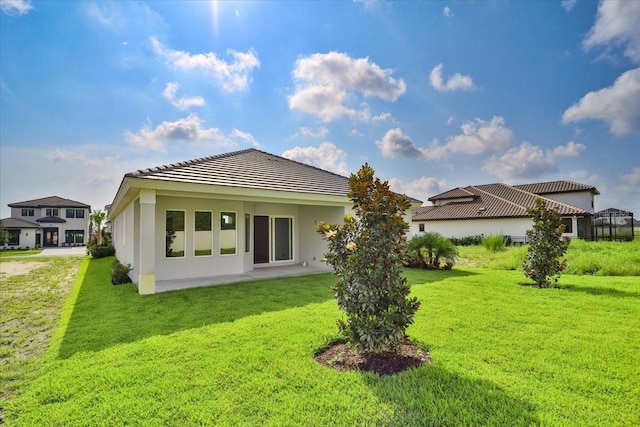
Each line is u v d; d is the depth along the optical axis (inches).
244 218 507.5
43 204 1967.3
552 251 377.1
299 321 245.3
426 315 257.3
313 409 128.9
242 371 162.7
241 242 498.9
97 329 234.4
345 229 186.1
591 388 142.6
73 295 371.2
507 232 1098.7
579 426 115.3
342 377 154.8
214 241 475.2
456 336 209.0
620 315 257.6
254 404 132.9
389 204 177.2
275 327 231.1
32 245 1797.5
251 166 514.3
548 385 145.4
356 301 174.6
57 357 185.0
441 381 149.1
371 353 182.9
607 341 199.9
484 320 243.8
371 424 118.4
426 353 185.2
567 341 200.1
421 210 1427.2
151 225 347.3
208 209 471.8
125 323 247.8
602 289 359.9
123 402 135.7
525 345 193.6
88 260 865.5
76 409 132.1
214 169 437.4
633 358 175.0
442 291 353.1
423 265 562.9
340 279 181.9
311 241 591.2
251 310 280.4
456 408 127.1
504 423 117.6
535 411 125.0
